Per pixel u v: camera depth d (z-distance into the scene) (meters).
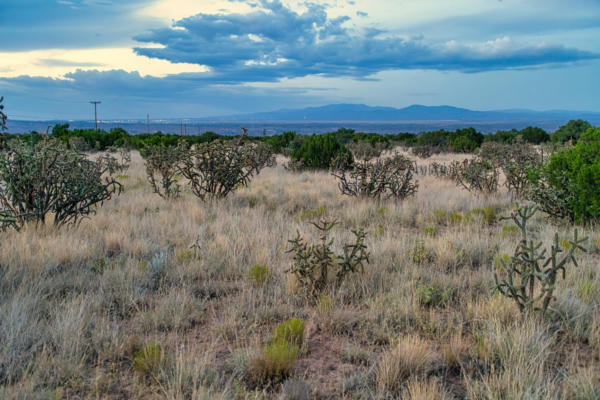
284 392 2.56
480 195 10.24
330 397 2.58
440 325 3.59
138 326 3.45
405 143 37.12
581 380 2.61
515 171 10.24
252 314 3.72
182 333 3.40
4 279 4.15
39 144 6.36
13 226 5.98
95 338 3.11
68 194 6.36
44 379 2.63
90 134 31.55
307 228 6.92
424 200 9.71
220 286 4.48
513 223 7.61
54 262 4.82
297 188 11.49
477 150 24.12
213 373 2.78
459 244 5.90
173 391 2.50
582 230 6.70
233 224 6.91
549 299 3.42
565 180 7.28
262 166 15.02
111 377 2.74
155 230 6.58
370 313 3.71
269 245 5.89
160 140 27.36
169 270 4.82
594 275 4.60
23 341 2.98
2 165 6.04
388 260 5.20
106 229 6.64
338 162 15.85
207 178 9.48
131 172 15.45
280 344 2.93
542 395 2.52
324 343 3.31
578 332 3.35
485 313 3.68
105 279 4.38
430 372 2.88
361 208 8.48
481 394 2.58
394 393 2.63
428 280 4.63
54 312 3.54
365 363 3.01
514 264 3.60
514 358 2.91
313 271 4.36
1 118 5.62
